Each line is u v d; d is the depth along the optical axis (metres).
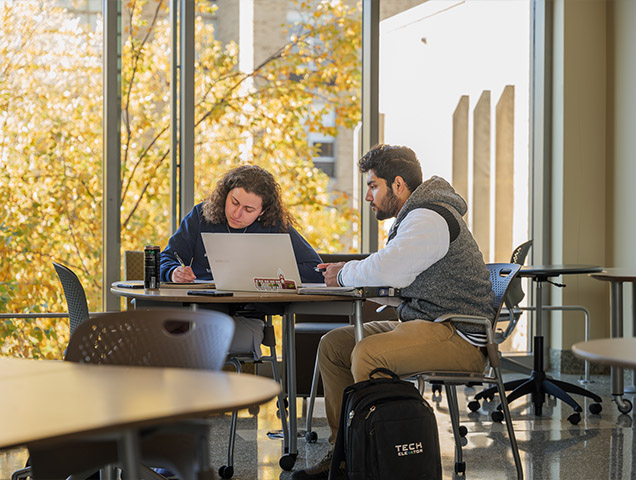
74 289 2.93
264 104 5.23
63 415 0.95
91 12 4.86
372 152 3.09
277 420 4.18
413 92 5.61
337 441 2.61
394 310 4.25
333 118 5.39
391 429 2.47
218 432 3.88
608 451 3.56
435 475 2.52
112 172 4.86
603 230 5.92
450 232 2.84
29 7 4.75
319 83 5.35
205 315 1.49
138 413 0.95
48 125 4.80
